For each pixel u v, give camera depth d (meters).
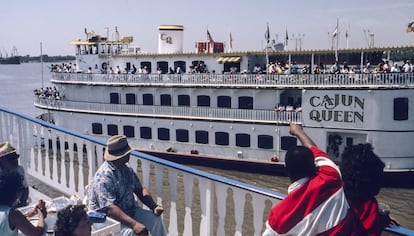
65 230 4.33
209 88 31.20
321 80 27.31
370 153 3.71
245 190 5.68
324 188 3.53
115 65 38.44
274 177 28.78
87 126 36.34
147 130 33.66
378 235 3.58
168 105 33.25
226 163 30.38
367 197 3.62
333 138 28.08
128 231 5.86
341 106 26.81
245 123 29.67
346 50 29.48
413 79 25.34
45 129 9.16
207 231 6.41
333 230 3.48
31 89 125.56
